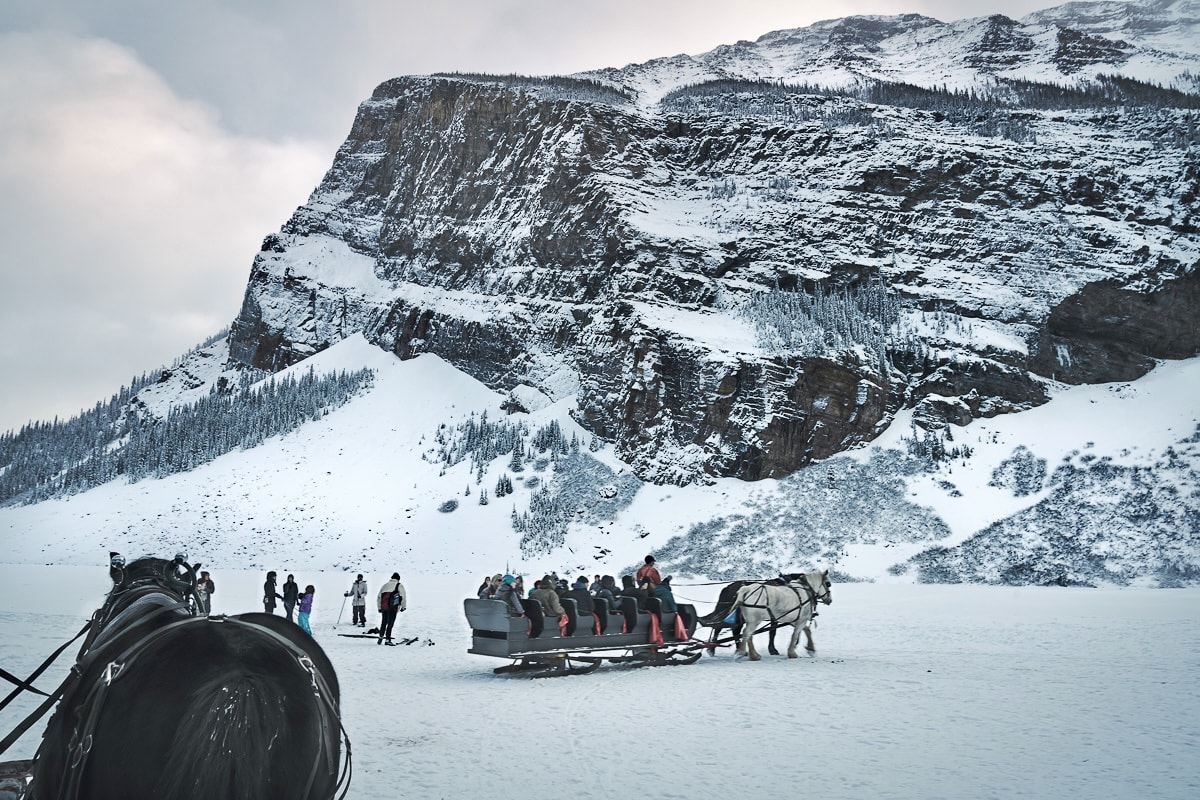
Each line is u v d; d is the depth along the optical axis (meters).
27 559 100.25
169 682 4.54
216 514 107.56
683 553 84.06
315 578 78.62
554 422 114.50
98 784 4.36
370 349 157.25
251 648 4.96
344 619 41.97
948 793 10.31
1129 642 29.31
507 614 21.42
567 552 89.12
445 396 134.75
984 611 44.53
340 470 117.44
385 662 25.11
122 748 4.35
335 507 106.38
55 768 4.85
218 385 168.12
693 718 15.47
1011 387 100.88
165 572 6.74
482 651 22.06
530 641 21.67
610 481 101.31
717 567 80.38
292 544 97.50
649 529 90.50
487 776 11.05
